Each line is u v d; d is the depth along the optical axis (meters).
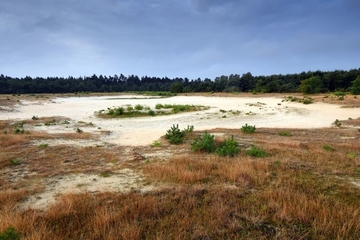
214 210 4.48
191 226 4.03
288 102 40.72
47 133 17.31
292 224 4.07
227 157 8.73
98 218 4.16
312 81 53.84
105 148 11.62
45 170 7.73
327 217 4.18
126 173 7.15
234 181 6.22
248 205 4.71
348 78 67.25
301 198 4.87
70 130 20.38
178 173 6.60
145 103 45.53
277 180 6.22
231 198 5.07
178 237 3.61
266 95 56.09
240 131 18.05
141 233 3.82
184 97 63.59
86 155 9.91
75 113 32.84
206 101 48.41
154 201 4.85
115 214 4.30
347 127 20.88
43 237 3.63
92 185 6.23
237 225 3.96
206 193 5.41
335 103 35.94
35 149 10.88
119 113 30.17
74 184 6.33
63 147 11.54
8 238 3.54
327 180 6.25
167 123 24.16
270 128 20.28
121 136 17.08
